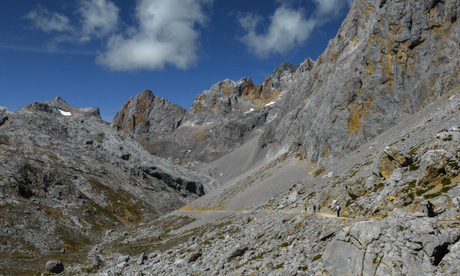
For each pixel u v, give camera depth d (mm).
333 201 49469
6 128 182250
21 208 115250
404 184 34281
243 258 37156
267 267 29578
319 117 127250
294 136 156875
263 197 110375
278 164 139625
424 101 80812
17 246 95688
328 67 145500
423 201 27484
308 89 193750
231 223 78062
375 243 21109
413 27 90125
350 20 144750
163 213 176500
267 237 43375
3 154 142750
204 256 47312
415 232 20172
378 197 36031
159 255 62125
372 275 20062
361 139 97375
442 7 83062
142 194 186125
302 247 31438
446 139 34344
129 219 154500
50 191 139000
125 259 63344
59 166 162125
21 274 70062
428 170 30484
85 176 168375
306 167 119500
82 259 91312
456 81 70312
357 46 130750
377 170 45719
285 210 65375
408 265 18875
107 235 127312
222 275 34188
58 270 72312
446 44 79000
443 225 19750
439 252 18703
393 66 95812
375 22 108562
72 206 137500
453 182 28000
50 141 185625
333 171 76000
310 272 24297
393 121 90250
